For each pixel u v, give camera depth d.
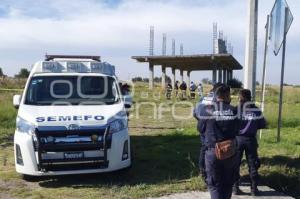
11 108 19.02
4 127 15.34
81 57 10.84
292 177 8.93
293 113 20.00
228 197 5.91
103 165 8.09
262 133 13.86
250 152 7.29
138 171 9.20
